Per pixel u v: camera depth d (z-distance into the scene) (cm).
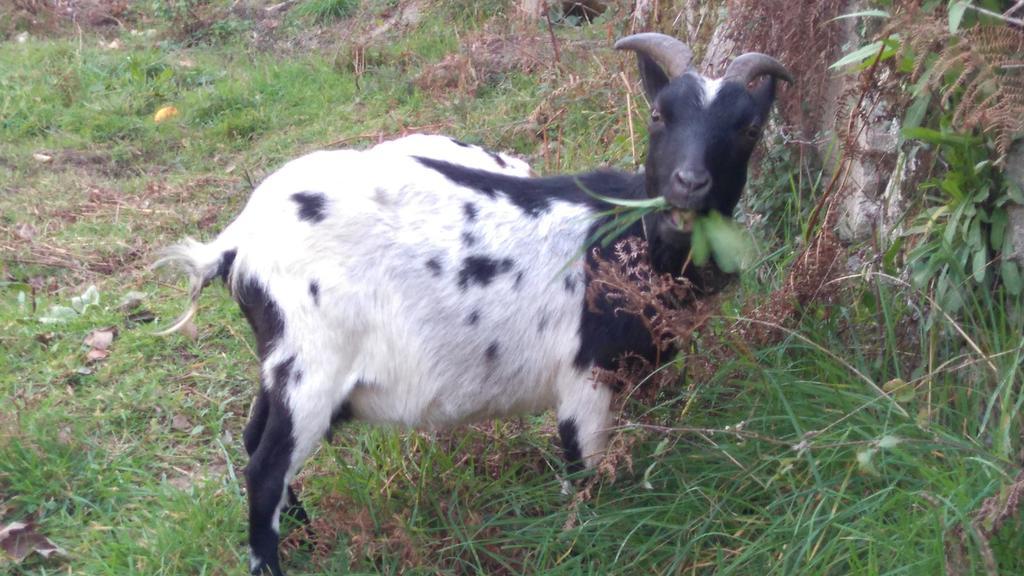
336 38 493
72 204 348
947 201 221
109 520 219
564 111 351
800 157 269
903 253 231
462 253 199
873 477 197
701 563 196
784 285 232
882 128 249
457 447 228
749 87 221
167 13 521
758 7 260
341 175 197
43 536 213
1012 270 211
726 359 216
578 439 208
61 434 240
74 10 549
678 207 193
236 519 217
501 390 206
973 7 193
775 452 208
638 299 194
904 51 200
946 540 176
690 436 217
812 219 241
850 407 210
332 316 192
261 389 204
